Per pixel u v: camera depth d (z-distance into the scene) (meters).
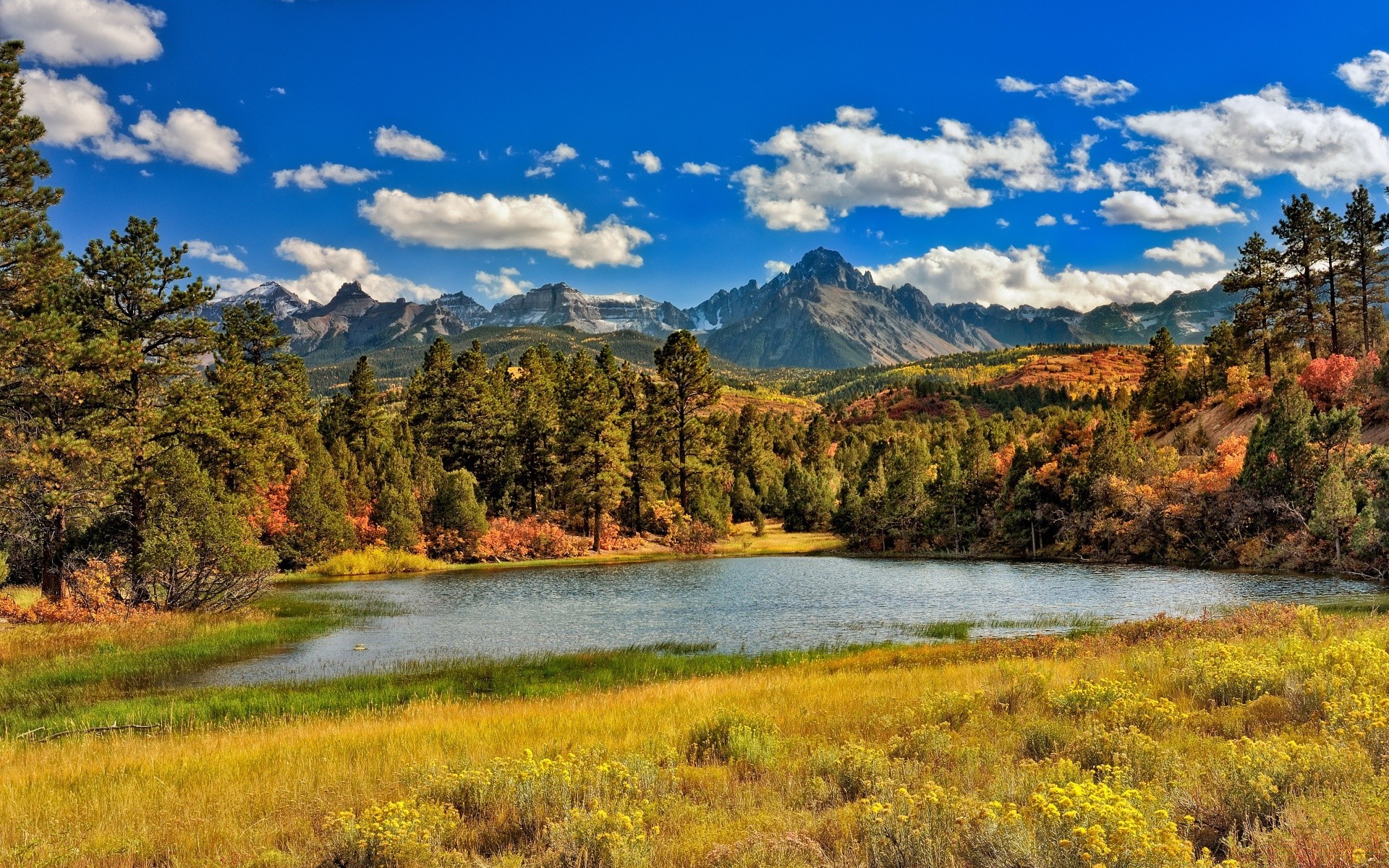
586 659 25.70
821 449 148.88
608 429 75.62
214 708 19.42
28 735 16.72
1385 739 7.63
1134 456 67.88
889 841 6.45
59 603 31.39
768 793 8.78
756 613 37.44
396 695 20.64
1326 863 5.17
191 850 8.13
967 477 83.62
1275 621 19.73
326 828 8.20
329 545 58.94
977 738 10.38
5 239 27.84
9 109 27.80
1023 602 39.97
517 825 8.15
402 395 162.62
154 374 36.94
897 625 33.19
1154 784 7.38
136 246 37.78
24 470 27.88
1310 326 75.19
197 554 34.69
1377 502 43.53
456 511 66.44
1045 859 5.63
